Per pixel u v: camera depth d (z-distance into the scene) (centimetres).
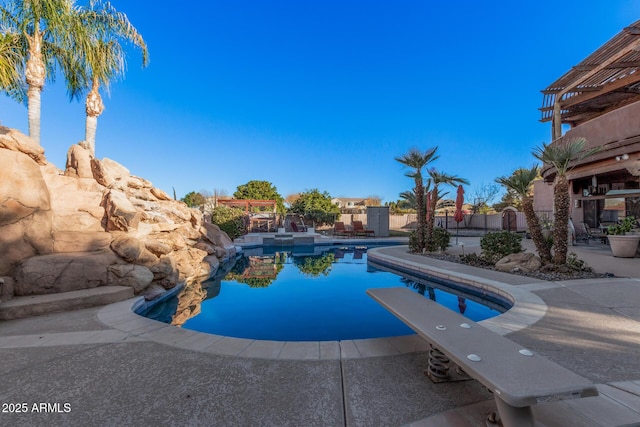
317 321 546
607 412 215
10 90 1002
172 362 306
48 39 945
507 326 388
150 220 826
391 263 1059
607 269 736
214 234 1235
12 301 462
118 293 532
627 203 1278
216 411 227
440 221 3050
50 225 596
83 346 346
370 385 261
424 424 210
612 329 375
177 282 741
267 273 1028
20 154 560
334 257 1444
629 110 876
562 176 721
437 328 256
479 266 870
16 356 321
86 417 221
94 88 1031
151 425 211
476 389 253
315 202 3180
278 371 287
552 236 816
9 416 221
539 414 213
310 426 210
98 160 839
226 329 506
